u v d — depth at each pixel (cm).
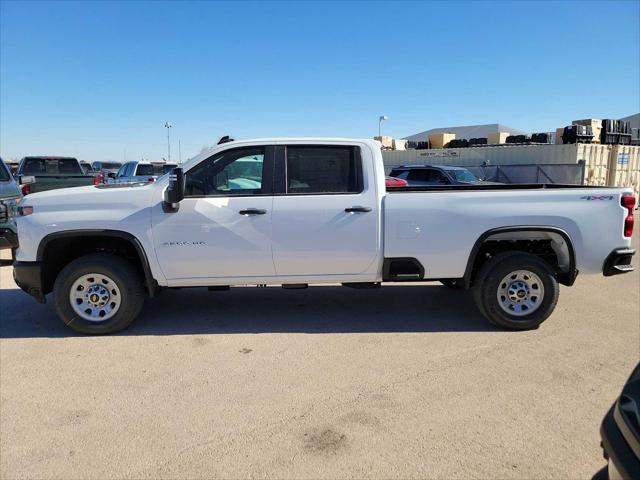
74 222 487
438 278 515
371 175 506
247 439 317
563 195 504
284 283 517
